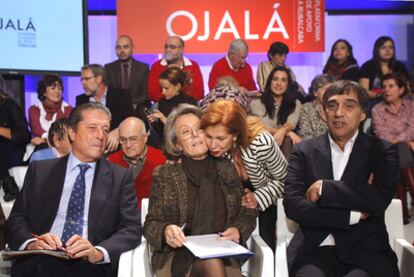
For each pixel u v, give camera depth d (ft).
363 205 7.64
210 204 7.91
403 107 15.75
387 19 22.70
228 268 7.53
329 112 8.01
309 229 8.14
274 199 9.12
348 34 22.71
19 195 8.37
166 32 20.85
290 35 21.15
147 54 20.90
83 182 8.26
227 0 20.89
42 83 17.25
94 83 16.33
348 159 8.08
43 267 7.43
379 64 20.15
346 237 7.87
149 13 20.77
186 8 20.84
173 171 8.00
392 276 7.59
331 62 20.90
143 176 10.55
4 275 8.41
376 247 7.87
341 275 7.76
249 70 19.76
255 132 8.82
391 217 8.38
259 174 9.04
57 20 19.75
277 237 8.59
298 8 21.07
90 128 8.21
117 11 20.70
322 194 7.70
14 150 16.16
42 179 8.30
